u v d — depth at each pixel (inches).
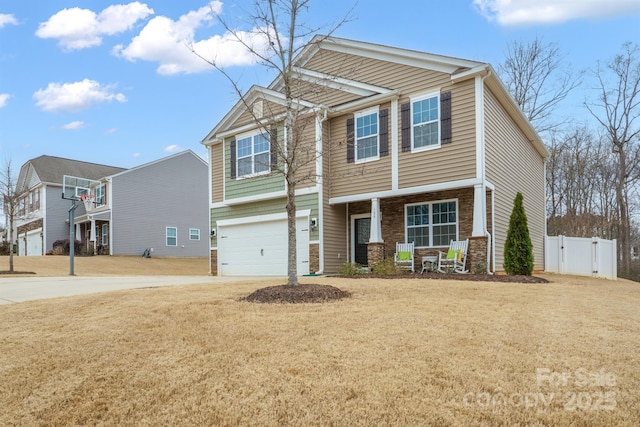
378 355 153.6
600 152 1075.3
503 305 232.4
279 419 118.3
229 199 633.6
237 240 637.3
